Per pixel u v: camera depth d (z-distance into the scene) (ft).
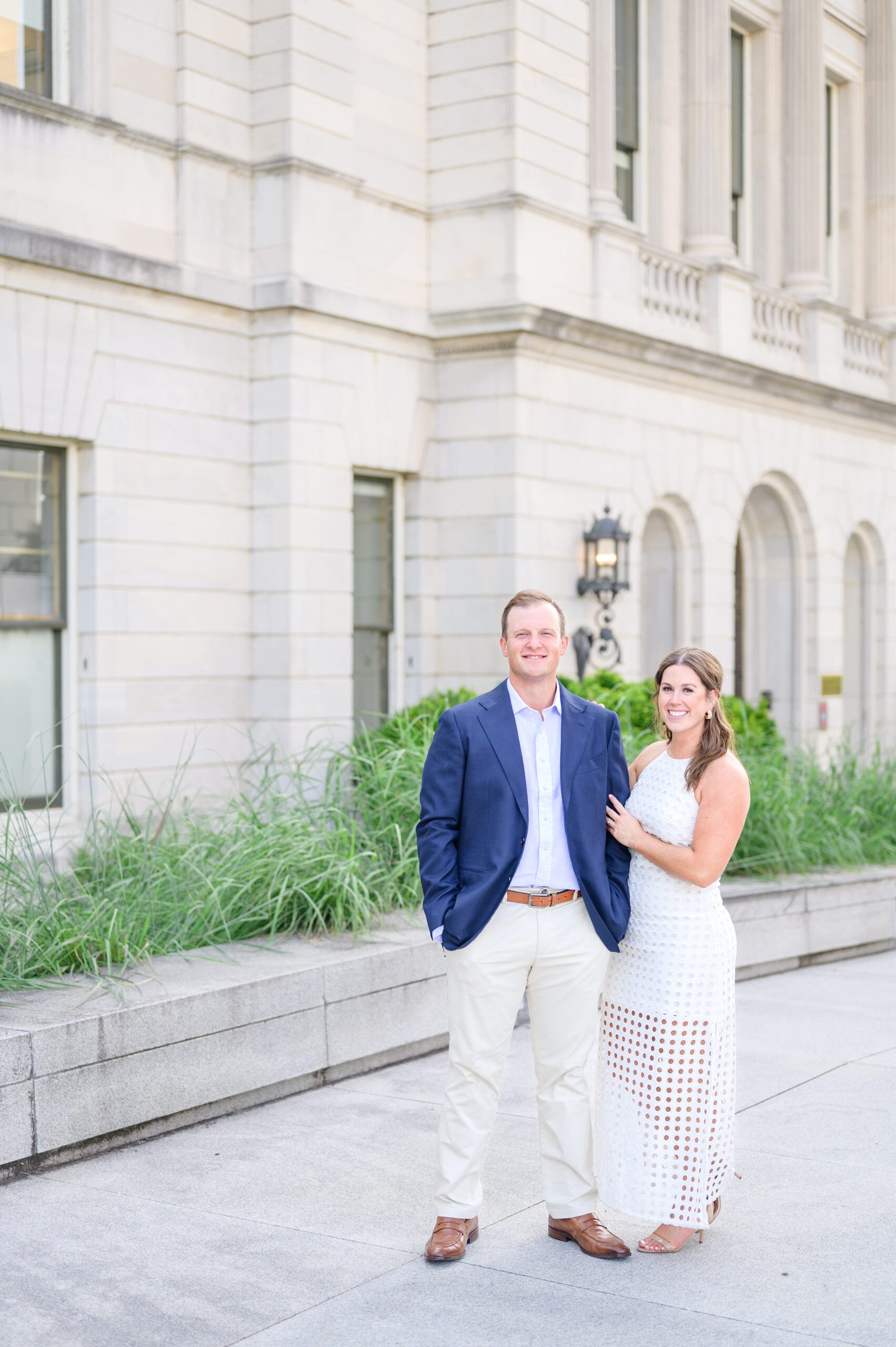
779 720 59.82
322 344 37.96
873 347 63.36
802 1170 18.54
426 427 41.93
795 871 34.88
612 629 45.11
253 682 37.78
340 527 38.65
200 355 36.11
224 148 36.65
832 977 31.68
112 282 33.60
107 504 33.86
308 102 37.24
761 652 60.13
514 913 15.43
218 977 21.33
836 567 60.23
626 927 15.72
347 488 38.96
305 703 37.45
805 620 59.26
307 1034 22.00
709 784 15.64
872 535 64.64
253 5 37.27
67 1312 14.26
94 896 23.95
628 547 44.50
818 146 58.34
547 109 42.11
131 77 34.53
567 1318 14.14
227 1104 20.92
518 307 39.88
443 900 15.42
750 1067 23.70
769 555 59.67
